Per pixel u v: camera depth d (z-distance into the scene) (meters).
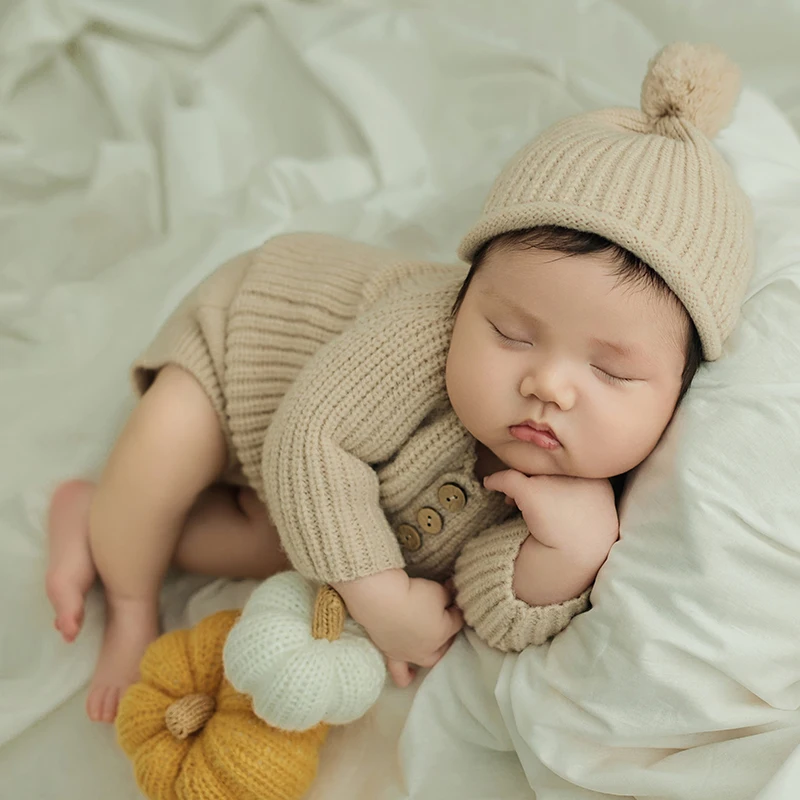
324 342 1.06
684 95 0.97
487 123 1.61
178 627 1.17
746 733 0.84
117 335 1.40
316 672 0.88
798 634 0.82
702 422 0.86
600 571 0.90
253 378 1.08
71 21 1.65
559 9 1.57
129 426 1.08
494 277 0.89
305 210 1.53
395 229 1.49
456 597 1.00
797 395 0.84
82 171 1.62
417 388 0.96
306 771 0.93
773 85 1.52
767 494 0.83
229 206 1.57
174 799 0.92
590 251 0.84
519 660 0.94
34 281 1.52
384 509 1.03
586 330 0.84
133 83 1.69
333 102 1.64
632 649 0.84
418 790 0.94
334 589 0.95
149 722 0.94
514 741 0.92
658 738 0.85
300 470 0.94
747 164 1.08
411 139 1.62
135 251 1.55
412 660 1.01
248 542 1.17
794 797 0.76
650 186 0.86
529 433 0.87
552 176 0.88
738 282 0.89
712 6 1.51
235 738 0.90
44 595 1.14
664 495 0.87
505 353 0.88
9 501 1.20
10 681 1.07
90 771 1.03
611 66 1.55
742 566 0.82
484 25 1.61
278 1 1.65
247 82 1.69
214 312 1.11
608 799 0.86
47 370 1.37
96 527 1.08
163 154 1.60
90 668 1.10
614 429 0.86
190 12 1.69
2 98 1.64
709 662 0.82
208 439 1.09
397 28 1.62
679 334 0.86
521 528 0.94
